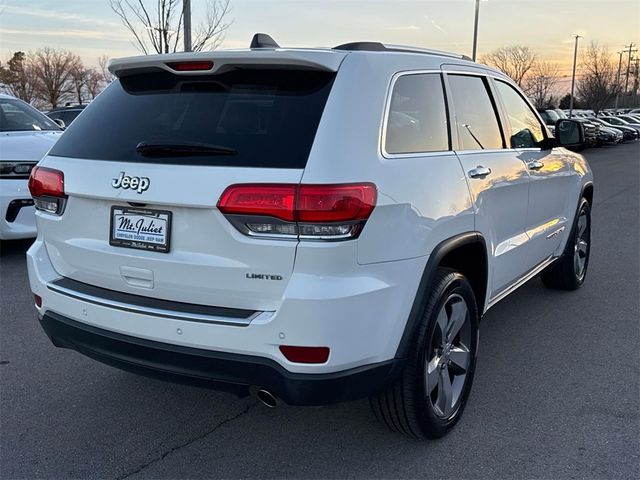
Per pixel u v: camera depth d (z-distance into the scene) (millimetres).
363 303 2576
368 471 2998
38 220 3299
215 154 2658
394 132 2924
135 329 2791
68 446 3205
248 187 2521
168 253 2734
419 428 3074
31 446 3199
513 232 4125
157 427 3402
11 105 7469
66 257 3145
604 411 3566
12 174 6316
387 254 2691
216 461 3084
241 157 2607
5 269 6387
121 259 2873
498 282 3938
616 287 6070
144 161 2795
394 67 3041
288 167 2521
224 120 2771
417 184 2893
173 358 2719
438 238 3018
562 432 3336
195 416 3523
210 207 2584
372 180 2629
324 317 2477
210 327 2609
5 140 6453
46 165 3193
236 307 2656
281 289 2539
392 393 2961
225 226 2574
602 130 35531
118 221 2879
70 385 3881
